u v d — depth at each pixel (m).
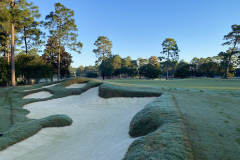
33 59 35.28
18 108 13.84
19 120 10.32
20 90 22.17
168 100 10.69
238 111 8.82
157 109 8.37
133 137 7.15
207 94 13.85
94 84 21.86
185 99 11.66
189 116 7.49
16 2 27.28
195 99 11.77
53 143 7.59
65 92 20.00
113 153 5.62
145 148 4.38
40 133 8.34
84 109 14.15
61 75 49.16
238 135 5.70
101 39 67.75
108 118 11.36
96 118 11.52
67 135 8.70
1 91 21.73
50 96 19.62
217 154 4.38
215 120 7.18
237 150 4.65
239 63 60.22
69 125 10.00
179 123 6.20
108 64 78.88
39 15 30.58
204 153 4.38
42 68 35.78
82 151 6.55
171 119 6.68
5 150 6.45
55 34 37.72
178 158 3.85
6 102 16.53
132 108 12.84
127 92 16.03
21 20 26.77
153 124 6.86
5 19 24.45
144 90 16.03
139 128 7.35
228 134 5.75
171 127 5.75
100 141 7.56
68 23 38.00
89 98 17.64
